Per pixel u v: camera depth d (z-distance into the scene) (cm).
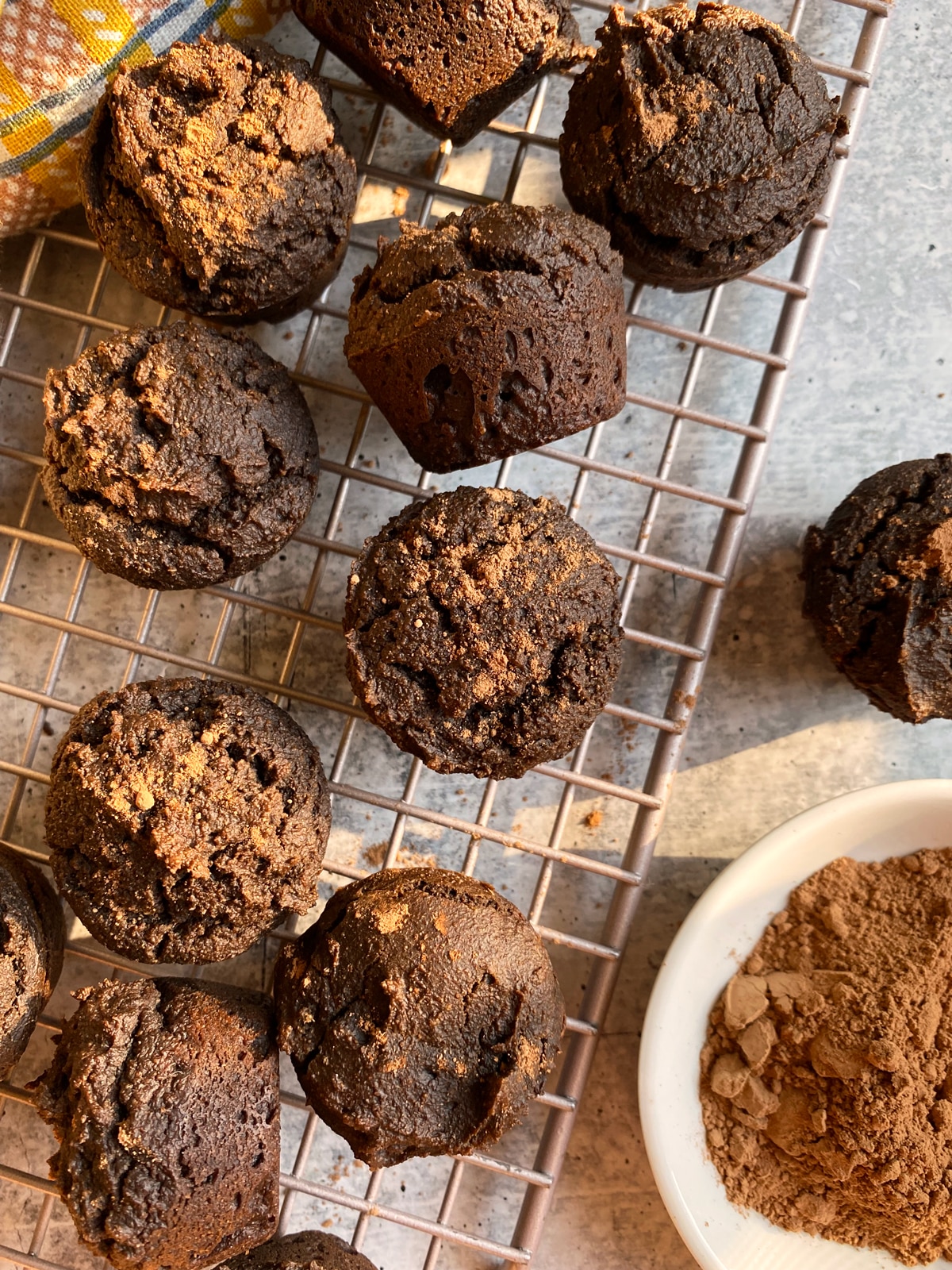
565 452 23
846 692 26
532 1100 20
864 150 25
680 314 25
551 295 20
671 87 20
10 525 25
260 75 20
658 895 25
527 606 20
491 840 23
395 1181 25
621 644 21
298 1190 23
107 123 20
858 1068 22
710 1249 22
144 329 21
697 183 20
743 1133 23
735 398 25
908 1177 22
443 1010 19
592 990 24
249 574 25
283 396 21
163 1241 19
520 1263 23
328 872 25
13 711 25
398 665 20
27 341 25
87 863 20
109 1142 19
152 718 20
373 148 24
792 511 25
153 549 21
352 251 25
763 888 24
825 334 25
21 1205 25
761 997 23
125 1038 19
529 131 24
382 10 20
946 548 21
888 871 24
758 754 26
